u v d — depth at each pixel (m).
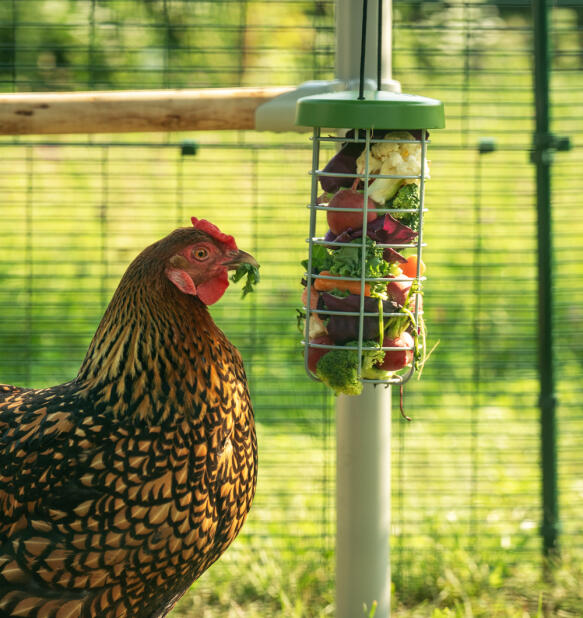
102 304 2.68
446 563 2.24
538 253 2.28
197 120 1.99
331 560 2.25
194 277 1.80
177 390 1.78
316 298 1.78
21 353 3.03
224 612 2.19
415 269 1.80
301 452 2.58
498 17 3.56
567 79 4.12
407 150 1.76
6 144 2.19
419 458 2.57
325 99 1.72
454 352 3.08
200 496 1.78
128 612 1.81
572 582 2.22
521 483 2.48
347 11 1.92
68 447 1.77
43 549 1.76
